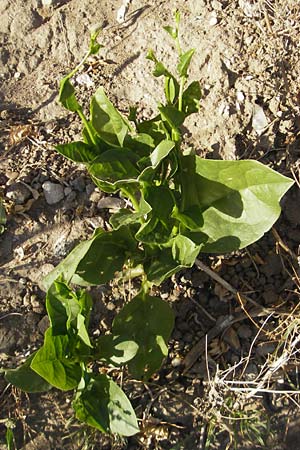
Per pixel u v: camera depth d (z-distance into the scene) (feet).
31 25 2.23
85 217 2.00
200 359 1.91
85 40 2.20
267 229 1.69
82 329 1.65
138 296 1.79
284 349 1.83
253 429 1.84
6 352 1.89
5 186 2.02
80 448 1.83
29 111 2.13
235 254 1.98
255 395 1.86
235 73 2.07
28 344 1.90
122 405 1.68
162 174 1.73
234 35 2.10
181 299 1.95
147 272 1.77
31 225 1.99
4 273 1.95
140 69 2.13
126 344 1.74
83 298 1.71
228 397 1.84
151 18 2.17
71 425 1.84
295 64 2.09
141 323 1.77
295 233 1.99
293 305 1.94
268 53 2.08
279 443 1.84
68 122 2.10
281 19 2.13
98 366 1.89
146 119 2.08
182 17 2.15
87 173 2.03
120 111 2.09
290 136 2.03
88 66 2.16
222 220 1.73
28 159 2.06
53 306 1.71
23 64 2.20
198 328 1.94
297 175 2.00
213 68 2.07
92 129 1.69
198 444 1.84
